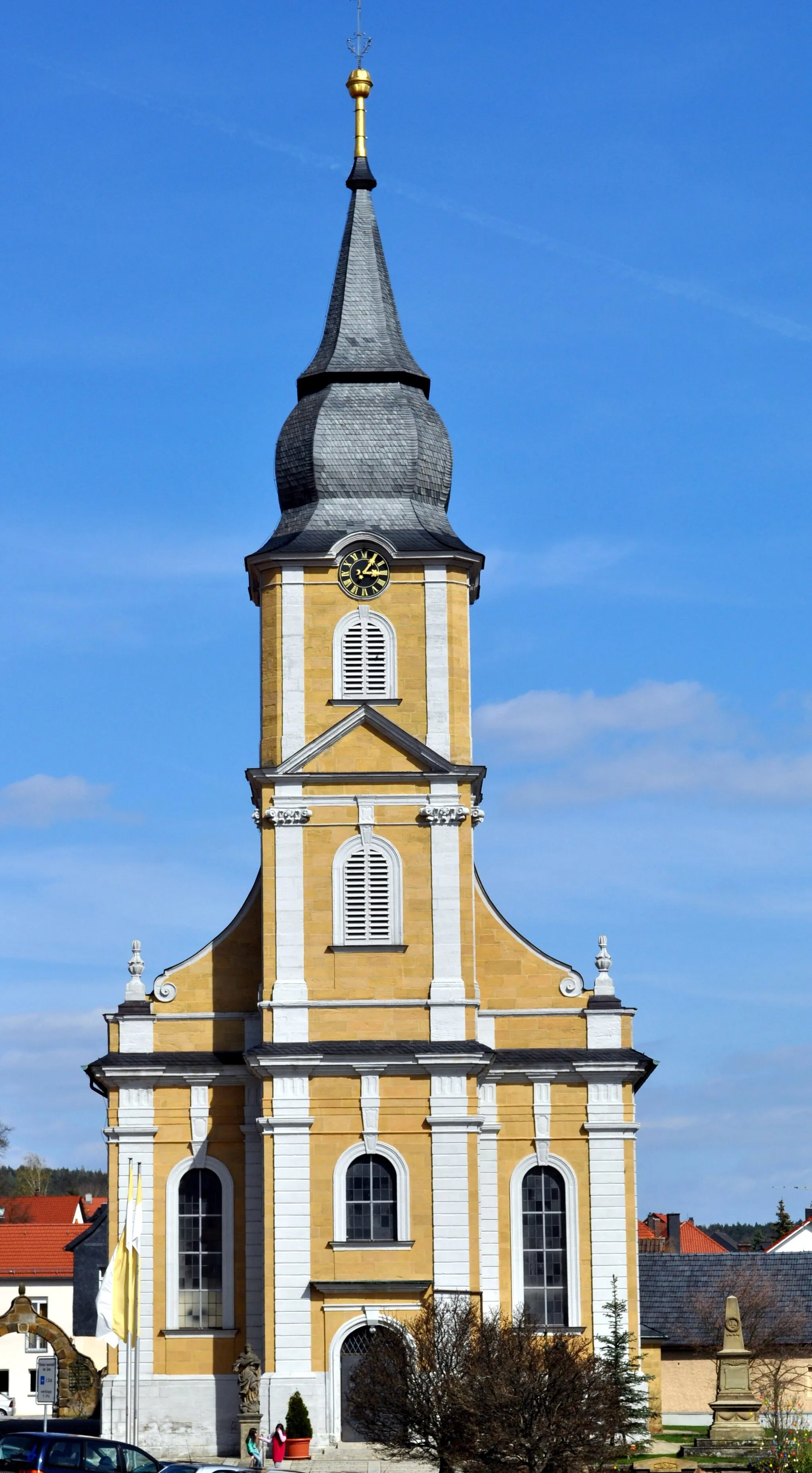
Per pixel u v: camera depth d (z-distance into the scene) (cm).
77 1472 5344
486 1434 5544
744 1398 6531
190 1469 5375
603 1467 5716
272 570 7319
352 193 7962
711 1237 15238
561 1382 5606
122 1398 7006
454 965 7038
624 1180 7162
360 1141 6919
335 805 7131
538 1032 7288
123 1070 7175
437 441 7606
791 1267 8181
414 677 7244
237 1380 7000
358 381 7656
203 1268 7106
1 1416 9950
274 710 7231
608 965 7350
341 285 7825
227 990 7306
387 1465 6500
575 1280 7088
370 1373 5900
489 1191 7150
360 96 8044
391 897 7081
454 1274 6831
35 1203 15175
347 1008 7000
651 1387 7281
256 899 7362
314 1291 6812
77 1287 9019
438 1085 6956
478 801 7662
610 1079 7231
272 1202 6875
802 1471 5906
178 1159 7169
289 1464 6531
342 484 7500
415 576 7312
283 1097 6938
